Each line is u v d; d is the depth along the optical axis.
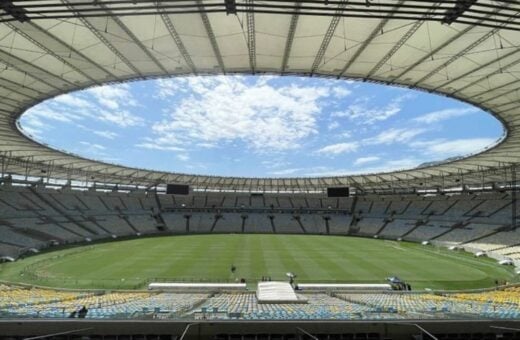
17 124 30.70
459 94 22.70
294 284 28.81
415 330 11.37
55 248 48.69
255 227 80.25
